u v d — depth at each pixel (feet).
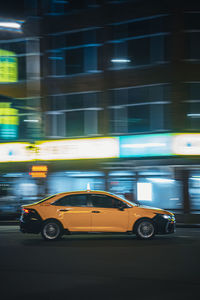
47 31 84.33
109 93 78.28
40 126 84.12
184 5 72.13
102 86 78.89
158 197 72.79
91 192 43.78
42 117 84.12
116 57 77.82
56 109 83.25
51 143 81.56
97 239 43.78
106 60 78.64
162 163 72.18
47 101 83.92
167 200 72.13
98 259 31.53
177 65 72.23
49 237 42.68
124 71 76.95
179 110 71.77
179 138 71.10
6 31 86.79
